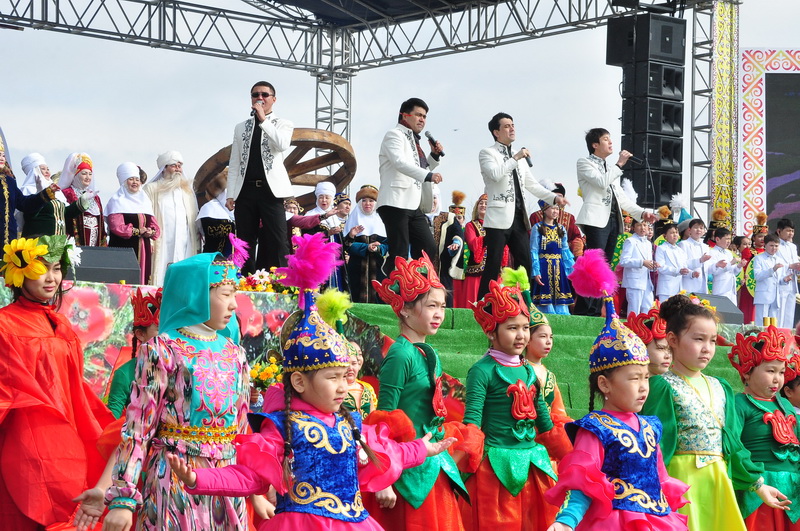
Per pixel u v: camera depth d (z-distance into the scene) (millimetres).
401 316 5941
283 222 10492
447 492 5754
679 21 16609
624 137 16594
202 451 4520
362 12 20906
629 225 13945
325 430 4492
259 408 7035
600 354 5199
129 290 8188
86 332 7922
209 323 4660
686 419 6012
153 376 4445
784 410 6809
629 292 12391
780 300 14414
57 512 5168
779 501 6207
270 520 4449
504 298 6062
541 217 12922
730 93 18375
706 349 6016
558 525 4727
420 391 5773
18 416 5195
